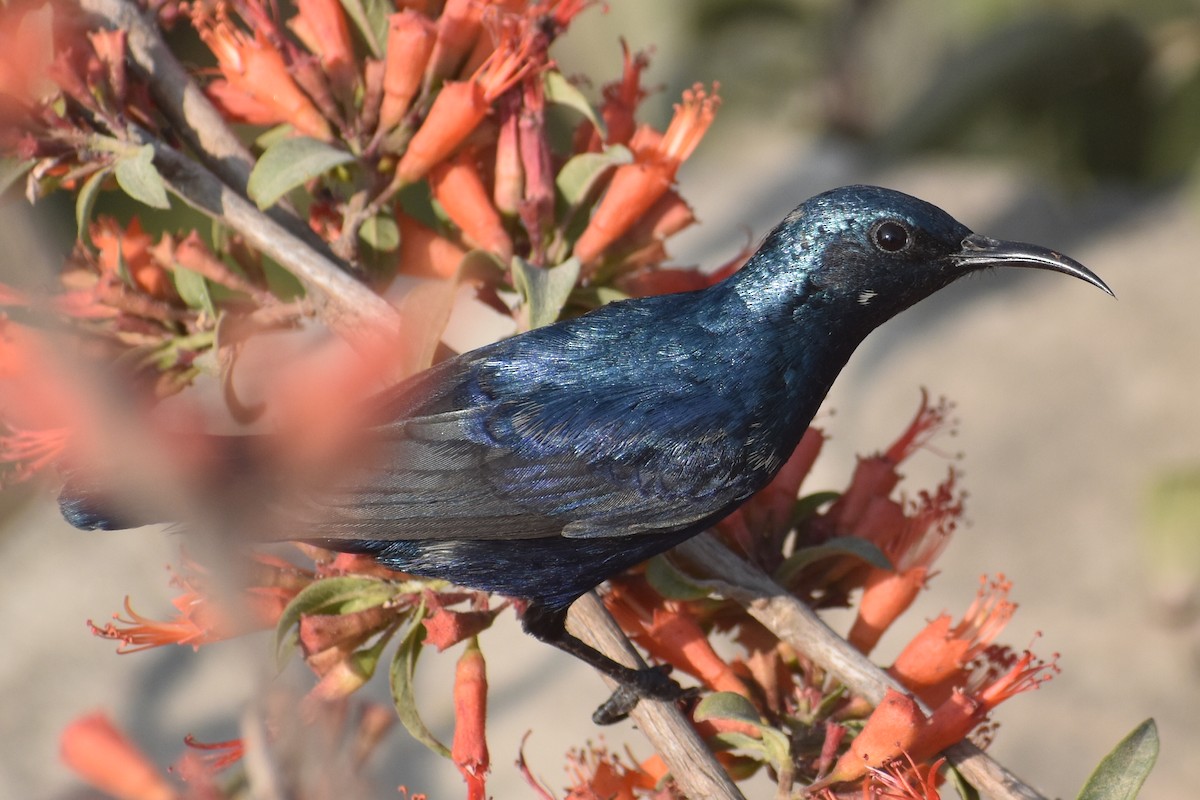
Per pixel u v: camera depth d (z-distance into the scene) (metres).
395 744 1.60
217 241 1.46
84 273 1.46
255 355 1.46
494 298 1.47
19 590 1.85
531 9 1.46
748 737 1.44
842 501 1.46
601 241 1.46
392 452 1.45
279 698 1.18
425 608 1.44
